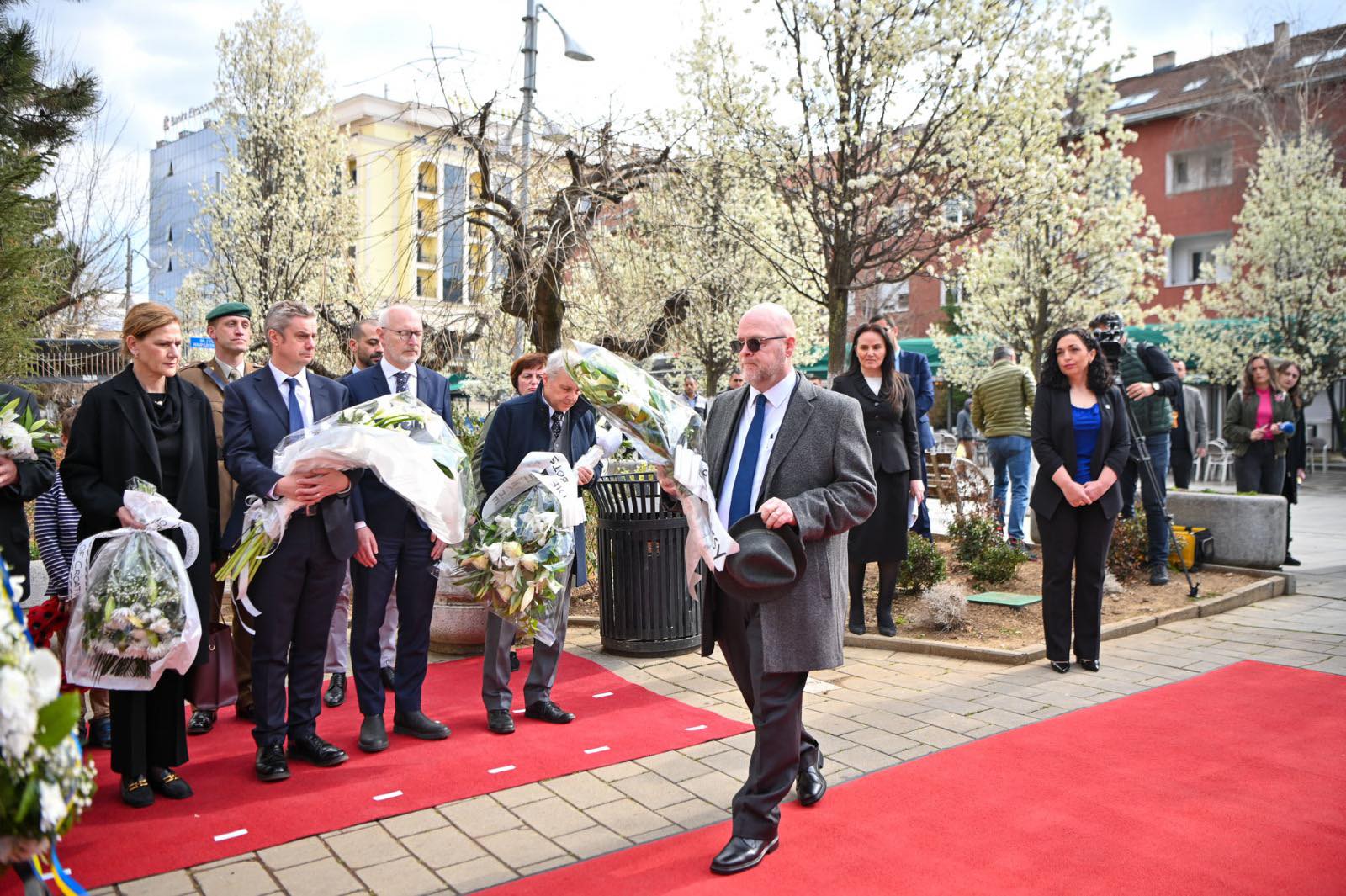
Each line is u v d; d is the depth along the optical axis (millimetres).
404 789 3842
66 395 14000
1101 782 3738
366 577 4352
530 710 4758
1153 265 17297
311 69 21406
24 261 9055
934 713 4656
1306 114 22797
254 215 20266
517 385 5820
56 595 4055
